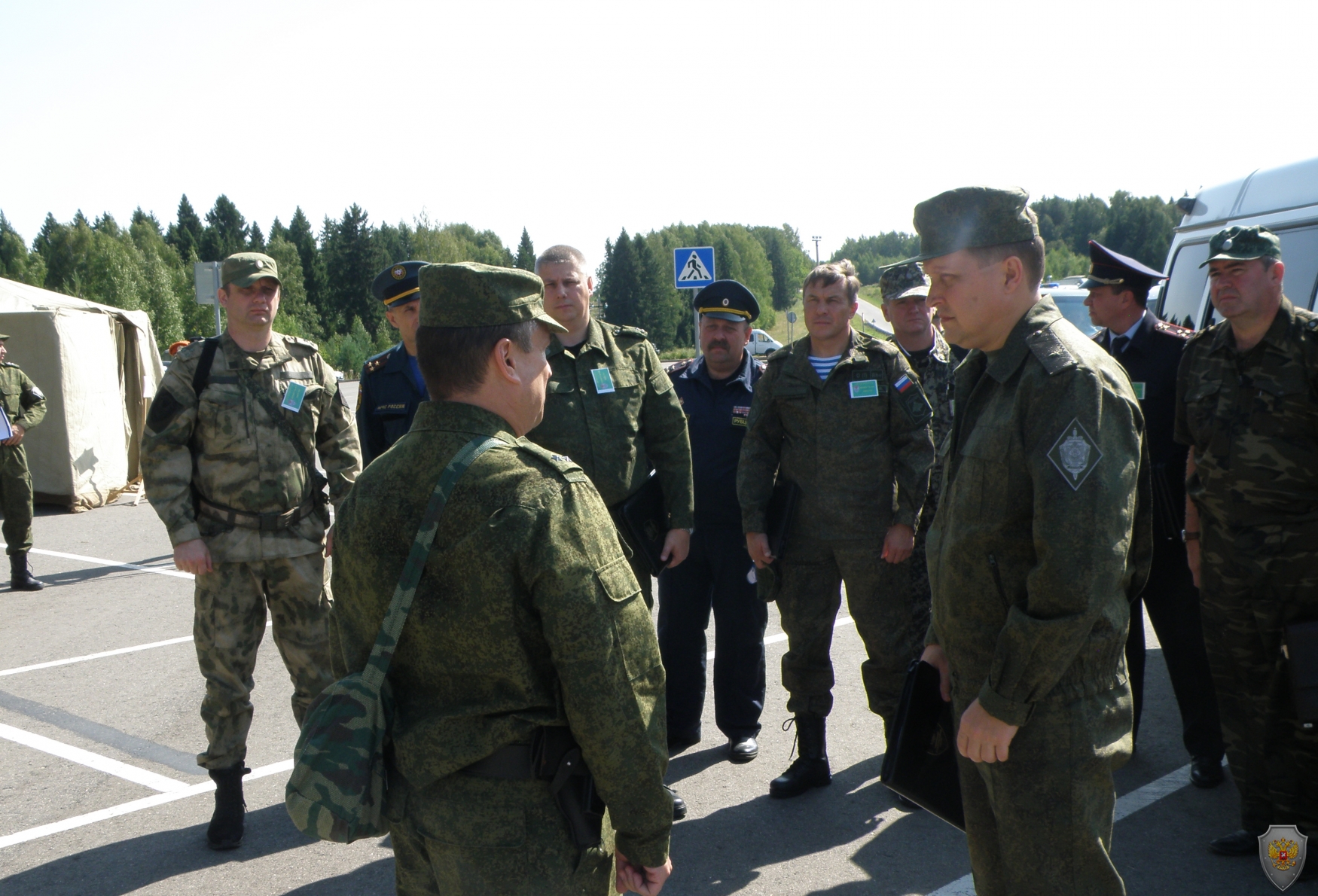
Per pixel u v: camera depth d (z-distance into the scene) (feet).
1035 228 6.48
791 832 10.94
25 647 19.25
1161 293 19.35
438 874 5.27
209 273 39.19
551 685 5.30
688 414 13.24
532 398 5.59
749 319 13.28
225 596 11.07
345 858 10.78
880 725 13.94
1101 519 5.77
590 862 5.31
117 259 281.54
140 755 13.78
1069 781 6.20
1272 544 9.48
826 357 11.87
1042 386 6.03
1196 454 10.18
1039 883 6.36
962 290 6.43
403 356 13.08
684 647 13.37
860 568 11.61
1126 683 6.55
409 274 12.64
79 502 35.63
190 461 11.01
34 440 35.60
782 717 14.56
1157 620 11.87
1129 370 11.89
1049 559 5.80
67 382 35.17
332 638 5.80
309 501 11.60
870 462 11.52
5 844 11.23
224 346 11.19
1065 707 6.19
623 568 5.32
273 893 10.09
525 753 5.17
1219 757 11.54
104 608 22.13
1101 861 6.31
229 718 11.08
